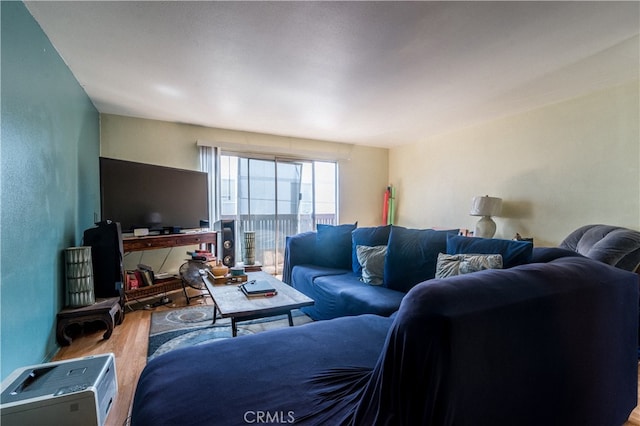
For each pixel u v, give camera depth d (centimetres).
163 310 310
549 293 104
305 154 506
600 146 302
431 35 201
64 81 237
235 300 206
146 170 339
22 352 166
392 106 345
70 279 233
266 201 489
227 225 401
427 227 510
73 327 250
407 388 82
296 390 100
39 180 190
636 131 279
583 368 116
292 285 338
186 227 385
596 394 122
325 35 201
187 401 93
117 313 261
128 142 382
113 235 269
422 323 82
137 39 206
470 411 84
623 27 192
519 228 373
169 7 172
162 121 403
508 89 296
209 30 195
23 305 167
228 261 396
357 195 566
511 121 380
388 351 87
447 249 224
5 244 149
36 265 185
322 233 352
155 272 401
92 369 147
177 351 127
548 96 315
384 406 84
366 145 568
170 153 409
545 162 346
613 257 220
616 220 292
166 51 222
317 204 536
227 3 169
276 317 291
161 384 103
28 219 175
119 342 234
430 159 504
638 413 155
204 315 295
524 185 367
